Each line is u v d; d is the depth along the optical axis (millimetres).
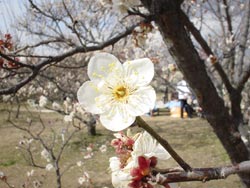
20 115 16688
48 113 17891
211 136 13156
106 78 1188
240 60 4090
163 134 14039
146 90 1154
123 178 1135
